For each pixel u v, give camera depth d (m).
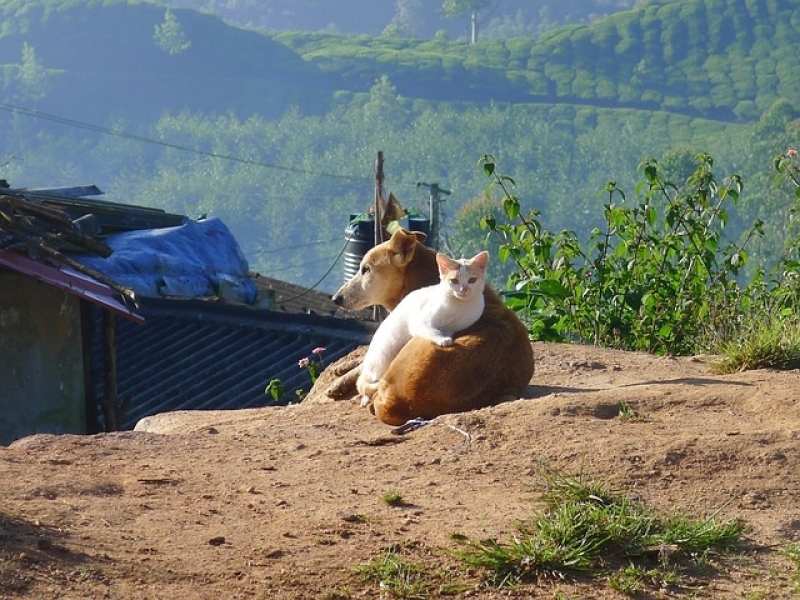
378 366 7.34
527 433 6.04
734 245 11.59
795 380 7.09
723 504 5.13
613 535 4.65
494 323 7.07
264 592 4.21
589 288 10.99
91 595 4.07
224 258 17.81
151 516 4.90
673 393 6.75
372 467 5.78
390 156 96.19
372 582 4.33
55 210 13.26
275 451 6.16
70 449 6.01
